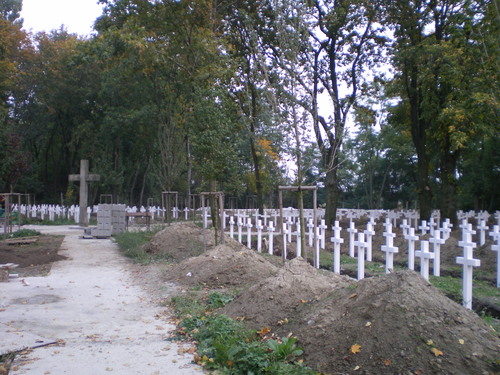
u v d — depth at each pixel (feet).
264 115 37.29
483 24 52.42
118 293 33.01
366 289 20.24
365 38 71.15
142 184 166.71
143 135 130.21
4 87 126.00
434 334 17.31
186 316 25.70
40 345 21.02
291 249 51.01
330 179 75.87
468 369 16.15
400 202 196.95
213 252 38.40
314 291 23.94
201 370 18.13
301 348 18.98
